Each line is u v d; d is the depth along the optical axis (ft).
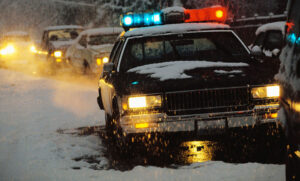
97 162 39.58
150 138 37.37
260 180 30.12
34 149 43.60
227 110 37.04
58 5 285.84
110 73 46.29
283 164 34.14
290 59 24.56
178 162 37.83
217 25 48.91
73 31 141.90
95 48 103.19
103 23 262.67
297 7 24.71
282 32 70.44
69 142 47.21
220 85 37.11
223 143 42.60
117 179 32.37
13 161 39.45
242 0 201.05
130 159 39.34
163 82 38.27
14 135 51.01
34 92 88.07
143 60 45.83
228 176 31.40
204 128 36.83
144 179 31.94
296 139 22.95
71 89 90.22
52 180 33.09
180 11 50.70
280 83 25.88
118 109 38.81
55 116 62.75
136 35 47.70
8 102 76.95
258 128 37.24
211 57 45.62
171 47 46.60
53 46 133.69
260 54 44.91
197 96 37.17
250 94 37.24
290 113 23.65
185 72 40.34
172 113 37.17
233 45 47.01
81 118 61.00
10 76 125.90
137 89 37.78
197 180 31.01
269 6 200.64
